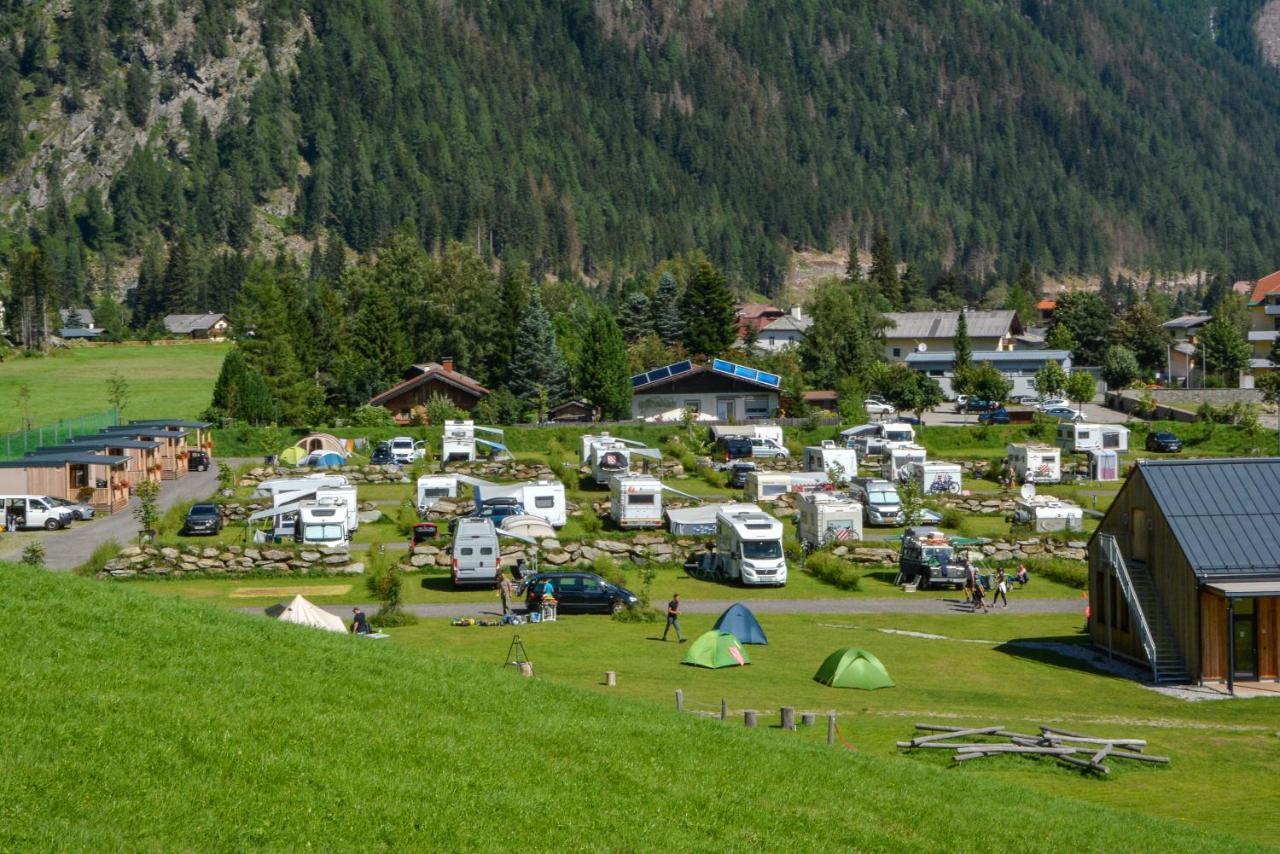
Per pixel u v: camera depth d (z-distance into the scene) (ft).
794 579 208.03
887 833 73.97
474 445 331.77
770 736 93.45
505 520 220.02
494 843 63.16
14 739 64.18
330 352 539.29
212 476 326.85
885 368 485.97
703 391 426.51
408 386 430.61
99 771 62.39
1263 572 140.67
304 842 59.57
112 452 288.30
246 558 201.05
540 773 73.61
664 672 135.23
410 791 67.21
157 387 553.23
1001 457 357.41
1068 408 476.54
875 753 102.12
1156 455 367.25
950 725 112.37
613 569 201.46
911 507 256.52
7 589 91.76
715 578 207.21
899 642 159.74
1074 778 100.83
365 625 149.07
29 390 514.27
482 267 545.85
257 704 75.87
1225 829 88.69
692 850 66.49
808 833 71.77
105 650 81.25
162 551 199.11
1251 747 111.96
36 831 55.31
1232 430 389.39
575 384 432.66
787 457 345.10
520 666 127.44
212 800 61.93
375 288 502.38
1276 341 558.97
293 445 370.53
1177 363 625.82
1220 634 139.95
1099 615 156.97
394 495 297.94
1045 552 221.25
